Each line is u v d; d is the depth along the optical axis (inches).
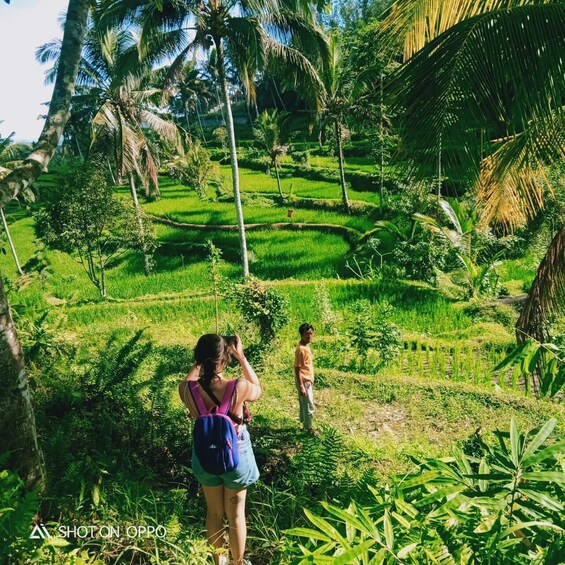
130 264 935.7
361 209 1051.3
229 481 116.3
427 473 84.7
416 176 134.7
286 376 381.7
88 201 721.6
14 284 783.7
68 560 99.7
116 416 184.5
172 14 569.6
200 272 842.2
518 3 152.6
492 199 214.1
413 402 332.2
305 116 1171.3
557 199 663.8
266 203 1237.7
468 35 127.0
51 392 189.8
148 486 148.8
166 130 862.5
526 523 68.9
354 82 949.2
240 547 120.2
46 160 154.2
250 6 556.1
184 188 1605.6
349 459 228.2
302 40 598.9
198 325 525.7
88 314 566.3
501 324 525.0
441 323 530.3
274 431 264.7
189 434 191.8
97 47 762.2
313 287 633.6
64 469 140.9
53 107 161.8
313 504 157.0
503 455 87.7
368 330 428.5
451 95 125.7
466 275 624.1
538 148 152.8
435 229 710.5
